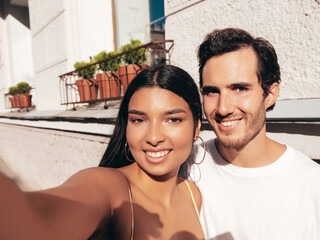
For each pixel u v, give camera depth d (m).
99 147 3.17
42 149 4.93
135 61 3.23
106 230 0.83
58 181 4.40
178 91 0.93
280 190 1.14
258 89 1.14
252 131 1.15
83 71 3.88
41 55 6.01
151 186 1.03
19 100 7.27
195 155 1.45
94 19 4.98
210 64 1.17
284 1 1.81
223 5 2.18
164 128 0.93
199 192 1.35
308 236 1.05
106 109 3.39
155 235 0.93
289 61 1.82
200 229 1.17
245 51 1.12
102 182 0.83
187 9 2.49
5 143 7.32
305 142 1.49
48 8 5.43
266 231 1.13
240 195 1.23
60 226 0.56
